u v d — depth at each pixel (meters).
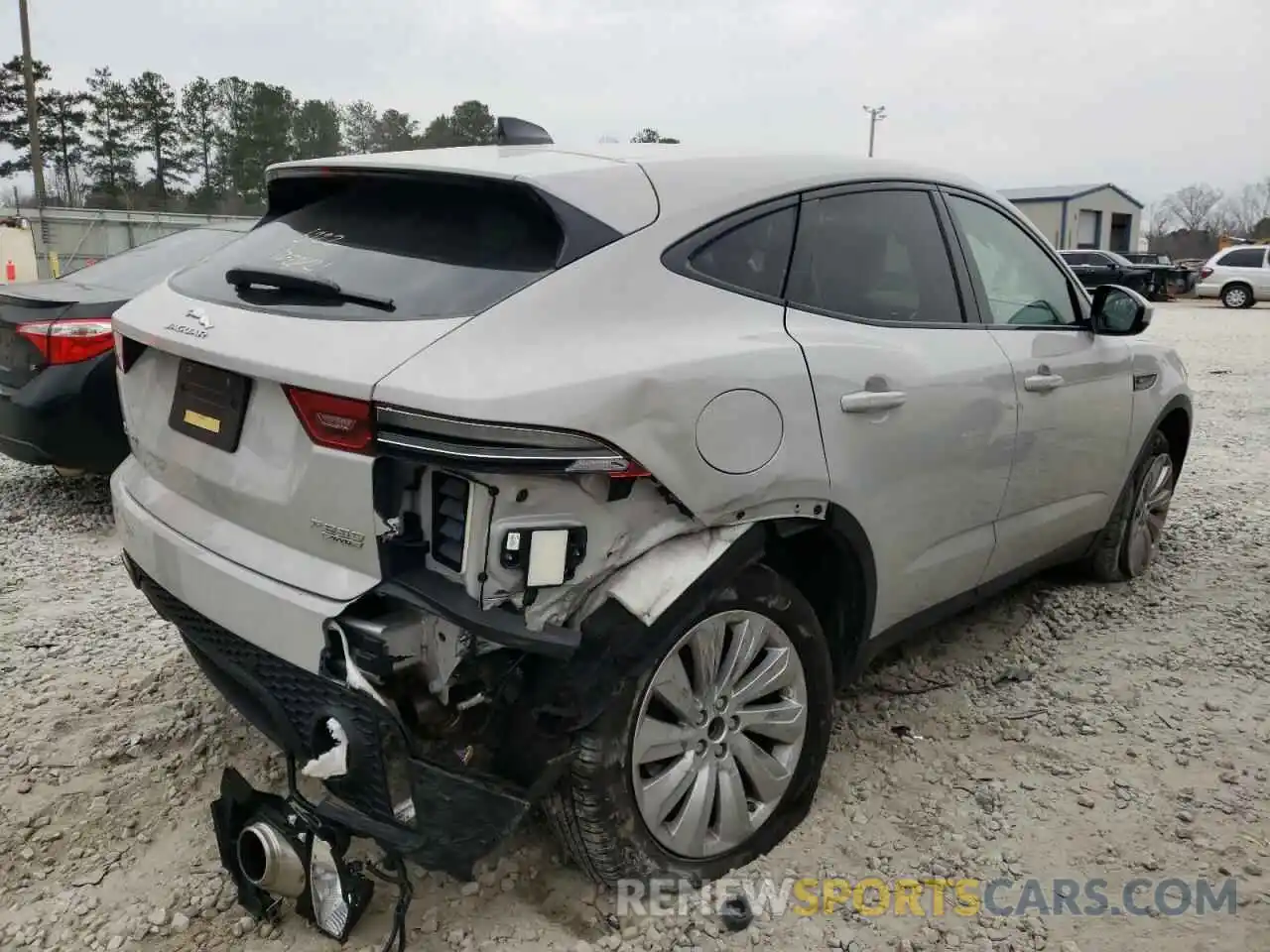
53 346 5.25
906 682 3.76
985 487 3.33
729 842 2.66
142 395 2.84
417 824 2.18
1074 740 3.37
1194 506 6.12
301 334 2.30
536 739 2.29
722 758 2.62
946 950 2.44
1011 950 2.44
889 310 3.06
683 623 2.41
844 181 3.02
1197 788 3.09
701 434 2.35
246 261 2.74
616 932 2.47
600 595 2.33
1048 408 3.58
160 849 2.76
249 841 2.39
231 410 2.44
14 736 3.27
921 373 2.98
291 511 2.29
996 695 3.68
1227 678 3.81
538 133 3.14
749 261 2.69
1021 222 3.81
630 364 2.25
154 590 2.80
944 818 2.94
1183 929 2.51
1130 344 4.23
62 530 5.52
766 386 2.50
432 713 2.24
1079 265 30.09
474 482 2.10
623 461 2.20
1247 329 19.78
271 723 2.42
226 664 2.48
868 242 3.06
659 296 2.44
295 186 2.96
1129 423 4.21
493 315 2.20
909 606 3.19
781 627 2.70
